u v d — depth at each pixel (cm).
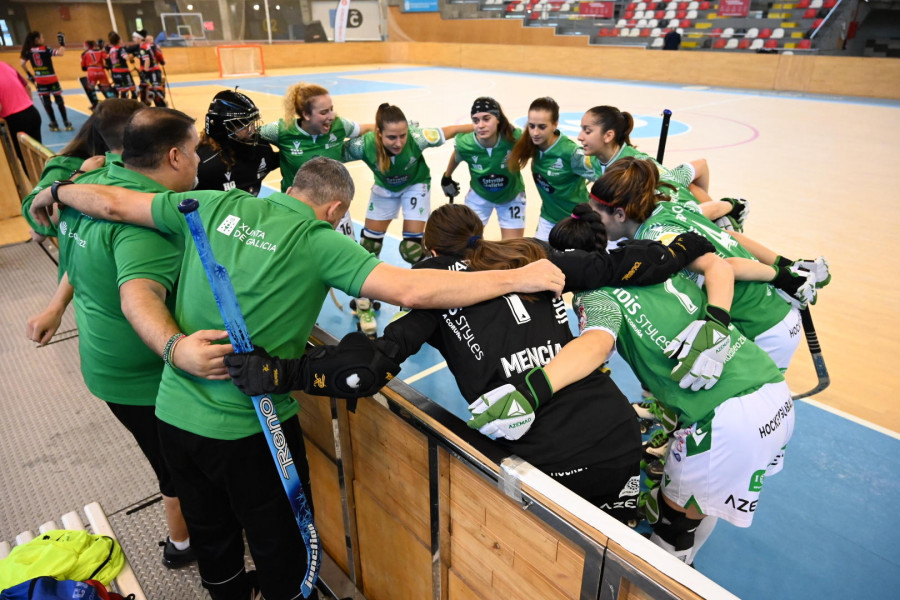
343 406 192
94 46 1488
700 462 199
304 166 172
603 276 182
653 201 221
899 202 764
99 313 195
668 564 110
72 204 182
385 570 215
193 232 130
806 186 833
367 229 474
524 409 144
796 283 233
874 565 250
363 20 2923
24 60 1233
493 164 439
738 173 900
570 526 122
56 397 362
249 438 163
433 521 172
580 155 391
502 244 181
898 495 288
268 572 183
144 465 307
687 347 178
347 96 1659
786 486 293
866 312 476
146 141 184
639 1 2366
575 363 155
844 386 379
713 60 1842
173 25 2659
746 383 193
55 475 300
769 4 2098
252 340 155
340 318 467
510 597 158
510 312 163
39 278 527
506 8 2647
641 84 1914
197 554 188
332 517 238
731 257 217
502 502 146
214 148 329
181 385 163
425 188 459
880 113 1394
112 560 173
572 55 2131
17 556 163
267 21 2733
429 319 163
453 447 146
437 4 2681
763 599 234
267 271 155
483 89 1811
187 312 164
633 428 168
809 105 1511
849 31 1972
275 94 1730
